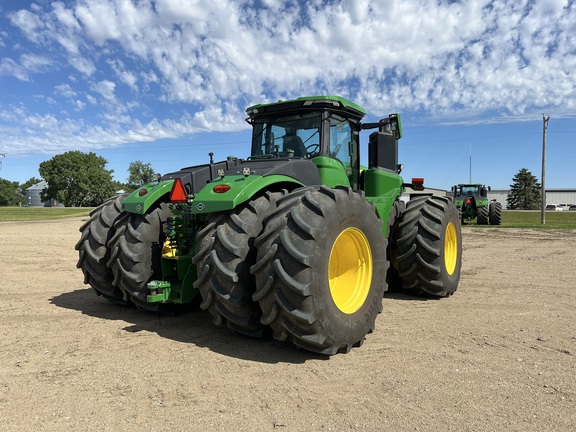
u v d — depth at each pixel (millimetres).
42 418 2453
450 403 2662
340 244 3637
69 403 2637
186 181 4371
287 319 3213
